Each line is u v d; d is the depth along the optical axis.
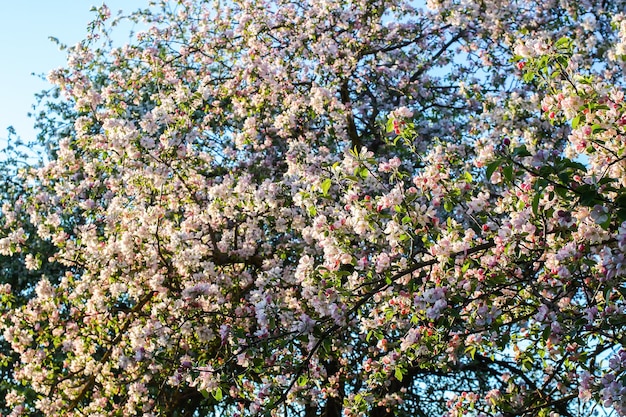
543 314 4.91
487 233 5.52
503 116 7.78
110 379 8.45
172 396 9.39
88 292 8.74
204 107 11.55
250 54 10.64
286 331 6.18
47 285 8.59
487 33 11.21
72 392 8.60
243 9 11.59
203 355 7.26
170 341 7.53
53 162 9.68
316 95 9.28
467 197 5.56
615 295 5.12
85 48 10.59
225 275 8.58
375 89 12.17
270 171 11.26
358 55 11.58
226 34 11.59
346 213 6.54
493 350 6.19
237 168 11.48
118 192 9.30
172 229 8.80
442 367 6.15
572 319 5.07
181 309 7.68
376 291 5.61
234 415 7.77
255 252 9.41
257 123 11.09
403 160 11.05
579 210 4.74
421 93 11.91
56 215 9.02
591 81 4.80
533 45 5.03
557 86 5.48
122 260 8.26
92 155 9.67
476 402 7.23
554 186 4.09
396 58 12.04
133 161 8.18
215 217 8.91
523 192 4.95
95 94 9.42
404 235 5.31
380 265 5.48
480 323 5.27
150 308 8.51
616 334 5.02
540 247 5.18
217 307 7.95
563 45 4.90
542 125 7.73
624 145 4.64
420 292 5.44
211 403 10.91
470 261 5.24
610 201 4.09
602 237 4.71
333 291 5.61
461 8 10.79
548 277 5.38
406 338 5.69
